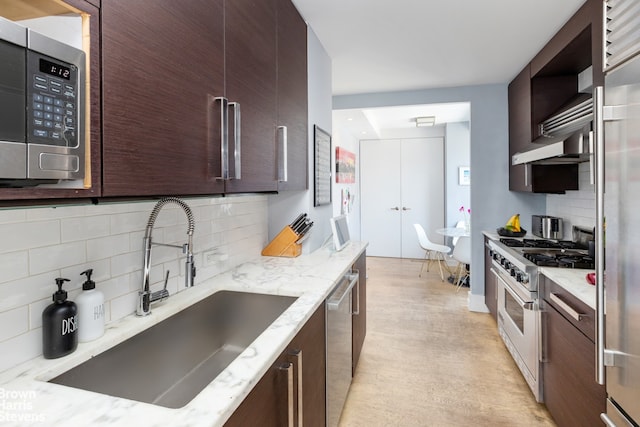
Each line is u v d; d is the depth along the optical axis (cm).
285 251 221
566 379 173
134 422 66
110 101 74
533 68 294
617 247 116
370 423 192
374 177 679
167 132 93
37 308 90
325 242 274
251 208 214
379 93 395
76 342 94
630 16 110
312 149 243
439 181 647
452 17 226
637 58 106
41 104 59
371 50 277
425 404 209
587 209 269
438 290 448
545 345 199
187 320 135
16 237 85
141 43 84
